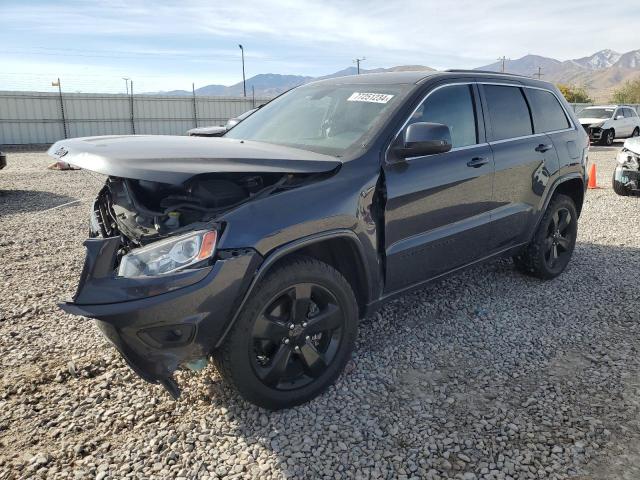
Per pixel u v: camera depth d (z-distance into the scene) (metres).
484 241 3.91
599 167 14.91
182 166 2.38
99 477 2.32
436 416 2.77
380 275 3.14
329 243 2.96
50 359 3.35
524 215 4.27
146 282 2.30
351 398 2.94
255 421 2.72
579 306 4.26
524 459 2.43
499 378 3.16
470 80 3.87
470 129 3.77
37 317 4.01
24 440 2.57
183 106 33.59
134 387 3.04
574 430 2.63
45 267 5.27
